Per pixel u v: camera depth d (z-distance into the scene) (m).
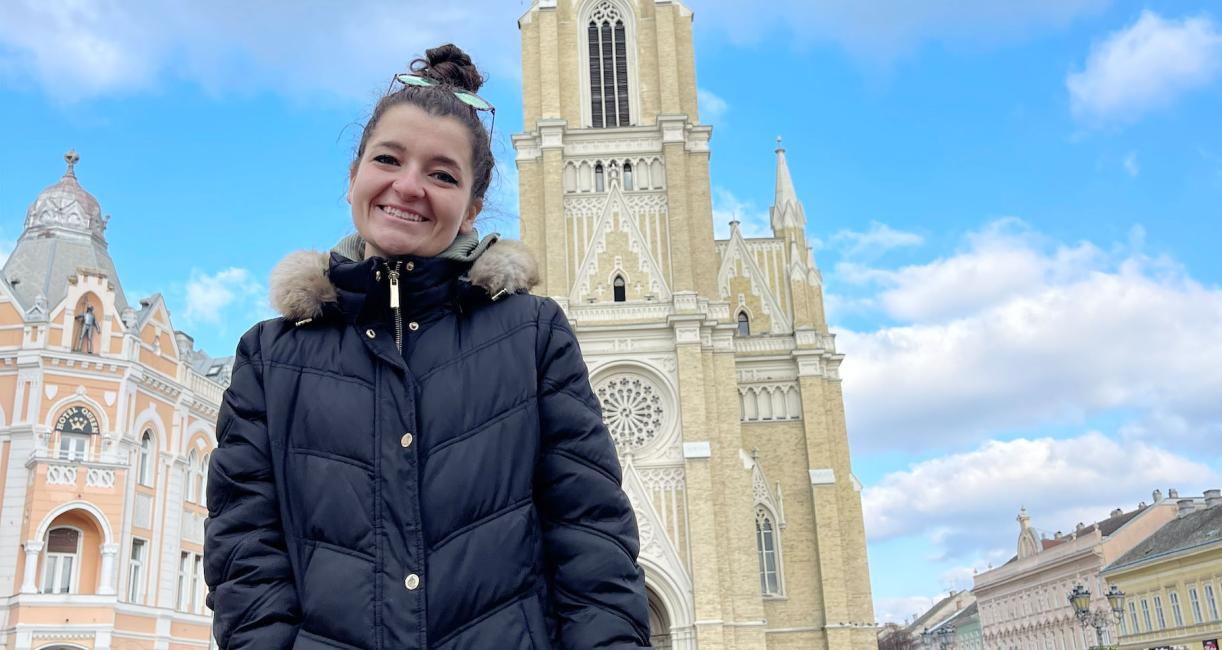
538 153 61.84
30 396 38.25
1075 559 97.88
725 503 54.50
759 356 65.31
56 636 35.72
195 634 43.47
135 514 39.97
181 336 48.88
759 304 69.38
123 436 39.69
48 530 37.09
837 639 57.84
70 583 37.19
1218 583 71.88
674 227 58.91
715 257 60.31
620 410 55.50
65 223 44.47
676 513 53.22
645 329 56.53
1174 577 78.00
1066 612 100.25
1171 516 94.94
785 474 62.88
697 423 54.09
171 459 42.84
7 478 37.41
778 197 73.00
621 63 65.75
